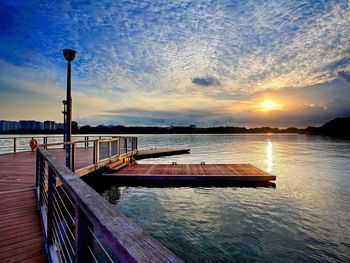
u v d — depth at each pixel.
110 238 0.79
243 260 4.83
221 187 10.32
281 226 6.41
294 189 10.41
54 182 2.98
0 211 4.17
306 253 5.07
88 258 1.25
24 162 9.92
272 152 34.22
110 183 10.36
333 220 6.86
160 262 0.61
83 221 1.25
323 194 9.70
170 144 54.09
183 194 9.34
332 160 23.66
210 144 55.59
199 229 6.23
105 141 10.50
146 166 13.12
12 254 2.83
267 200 8.68
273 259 4.86
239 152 33.81
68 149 7.34
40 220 3.81
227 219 6.88
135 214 7.30
